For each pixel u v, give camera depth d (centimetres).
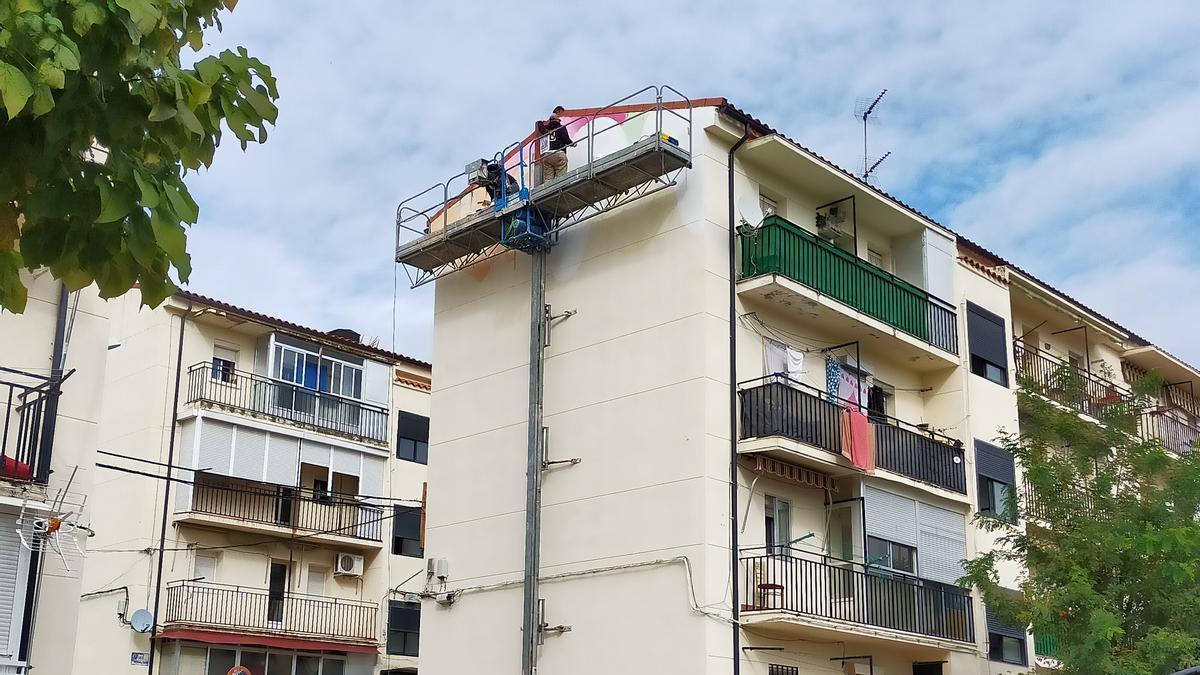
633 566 2067
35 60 514
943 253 2611
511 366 2391
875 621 2159
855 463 2188
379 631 3450
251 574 3262
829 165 2306
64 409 1571
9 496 1416
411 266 2567
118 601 3044
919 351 2475
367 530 3497
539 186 2256
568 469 2217
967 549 2461
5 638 1407
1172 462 2105
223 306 3309
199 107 606
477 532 2348
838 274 2288
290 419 3378
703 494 2006
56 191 559
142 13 536
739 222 2200
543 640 2159
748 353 2156
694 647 1942
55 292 1603
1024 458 2195
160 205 552
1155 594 1956
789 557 2016
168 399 3192
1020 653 2486
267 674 3198
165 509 3102
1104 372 3272
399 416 3694
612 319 2227
